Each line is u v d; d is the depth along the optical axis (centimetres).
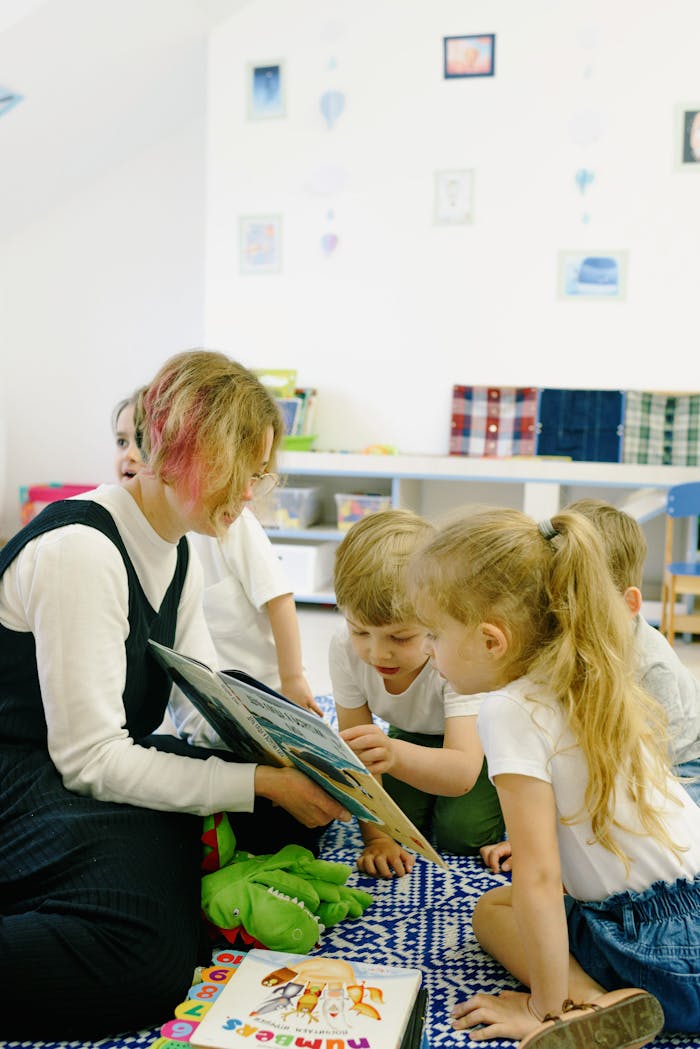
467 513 105
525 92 345
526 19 342
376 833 142
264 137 365
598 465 317
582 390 341
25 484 433
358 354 367
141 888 101
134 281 415
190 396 108
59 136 362
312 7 356
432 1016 102
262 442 112
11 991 94
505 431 347
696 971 94
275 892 114
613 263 344
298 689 162
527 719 97
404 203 357
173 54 356
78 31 307
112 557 111
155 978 97
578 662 97
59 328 423
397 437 366
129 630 116
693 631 297
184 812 114
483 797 143
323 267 366
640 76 337
